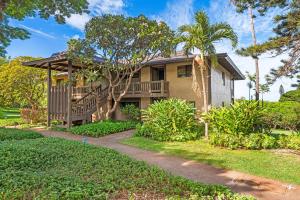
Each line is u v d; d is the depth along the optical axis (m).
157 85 22.11
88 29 18.81
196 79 21.77
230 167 9.61
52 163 8.91
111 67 20.20
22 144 11.92
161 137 14.80
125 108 23.28
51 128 20.22
